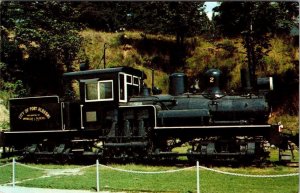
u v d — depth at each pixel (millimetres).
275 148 19422
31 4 33031
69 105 16734
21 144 17594
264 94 15023
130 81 16469
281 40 32844
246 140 14141
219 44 34906
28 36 31734
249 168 13828
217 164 14641
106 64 35594
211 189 10367
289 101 28359
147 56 37438
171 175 12938
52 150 16922
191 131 15008
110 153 15461
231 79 31547
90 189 10867
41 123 16984
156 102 15594
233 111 14617
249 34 28719
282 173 12648
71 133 16641
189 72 34469
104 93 15875
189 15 37688
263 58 31016
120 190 10617
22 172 14492
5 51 32594
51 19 32625
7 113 28281
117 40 38688
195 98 15375
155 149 15234
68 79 16578
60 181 12117
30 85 32500
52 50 31797
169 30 38500
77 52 32844
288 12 31203
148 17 41406
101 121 15898
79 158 16344
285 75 30000
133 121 15531
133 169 14281
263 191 10031
